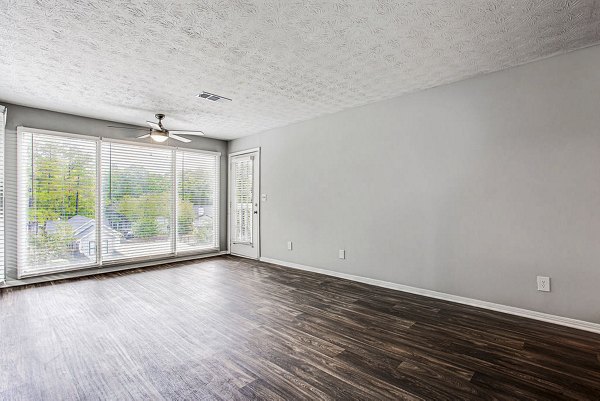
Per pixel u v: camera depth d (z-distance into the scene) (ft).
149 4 6.34
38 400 5.54
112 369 6.55
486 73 10.00
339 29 7.38
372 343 7.75
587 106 8.34
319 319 9.29
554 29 7.43
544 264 9.02
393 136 12.35
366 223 13.26
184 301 10.90
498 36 7.74
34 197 13.24
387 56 8.79
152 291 12.10
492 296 9.99
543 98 9.00
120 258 15.79
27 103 12.71
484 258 10.13
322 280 13.79
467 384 6.04
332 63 9.22
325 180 14.82
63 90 11.27
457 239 10.71
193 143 18.93
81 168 14.53
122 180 15.93
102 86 10.89
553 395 5.70
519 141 9.43
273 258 17.58
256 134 18.60
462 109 10.55
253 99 12.42
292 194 16.43
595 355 7.09
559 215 8.78
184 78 10.27
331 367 6.65
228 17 6.85
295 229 16.31
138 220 16.51
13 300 10.93
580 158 8.45
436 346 7.58
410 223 11.89
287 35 7.64
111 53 8.51
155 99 12.31
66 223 14.06
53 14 6.66
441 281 11.11
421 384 6.05
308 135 15.57
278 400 5.56
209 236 19.84
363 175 13.34
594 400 5.56
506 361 6.88
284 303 10.71
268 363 6.81
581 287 8.46
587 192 8.36
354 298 11.24
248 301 10.91
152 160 17.10
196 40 7.85
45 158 13.52
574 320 8.57
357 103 13.04
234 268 16.24
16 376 6.27
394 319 9.27
